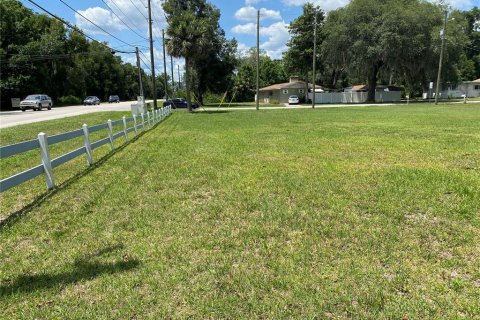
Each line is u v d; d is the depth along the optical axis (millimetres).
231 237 4422
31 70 50406
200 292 3240
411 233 4422
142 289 3312
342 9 51719
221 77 56312
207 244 4234
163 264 3770
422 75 51281
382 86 62750
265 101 62594
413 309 2922
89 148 8977
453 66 50938
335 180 6930
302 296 3133
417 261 3727
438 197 5738
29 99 39094
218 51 55156
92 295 3230
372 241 4215
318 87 63438
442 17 49156
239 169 8094
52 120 23062
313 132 15266
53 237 4547
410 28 46125
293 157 9484
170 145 12078
